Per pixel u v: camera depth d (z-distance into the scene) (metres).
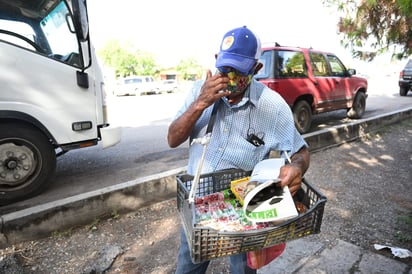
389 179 4.39
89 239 2.89
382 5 3.93
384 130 7.20
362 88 8.17
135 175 4.25
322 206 1.31
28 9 3.30
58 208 2.91
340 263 2.52
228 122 1.53
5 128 3.25
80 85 3.63
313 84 6.51
